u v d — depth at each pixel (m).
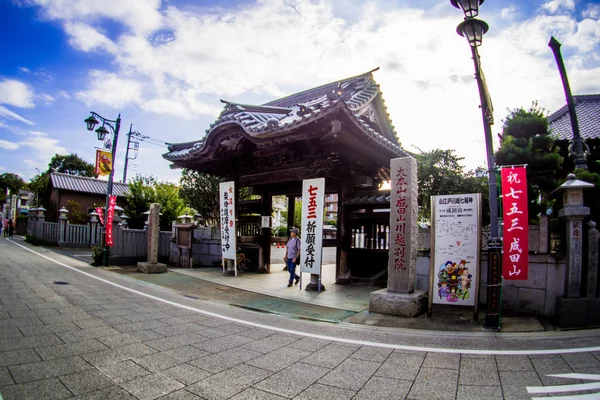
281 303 8.55
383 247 11.16
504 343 5.51
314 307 8.20
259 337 5.74
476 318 6.84
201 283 11.05
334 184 12.04
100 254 14.12
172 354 4.78
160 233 16.44
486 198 11.92
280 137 10.23
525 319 6.96
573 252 6.61
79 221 26.38
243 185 13.87
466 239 7.07
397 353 5.05
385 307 7.38
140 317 6.60
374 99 12.16
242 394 3.69
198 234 15.76
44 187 35.59
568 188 6.54
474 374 4.29
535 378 4.15
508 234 6.45
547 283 7.18
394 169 7.91
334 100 8.63
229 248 12.77
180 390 3.73
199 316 6.98
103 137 14.10
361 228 11.62
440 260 7.22
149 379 3.97
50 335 5.25
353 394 3.76
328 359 4.79
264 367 4.45
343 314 7.52
